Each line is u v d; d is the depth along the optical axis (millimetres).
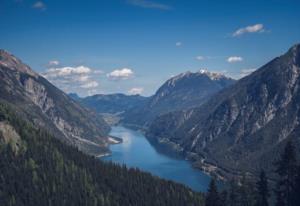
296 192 100500
